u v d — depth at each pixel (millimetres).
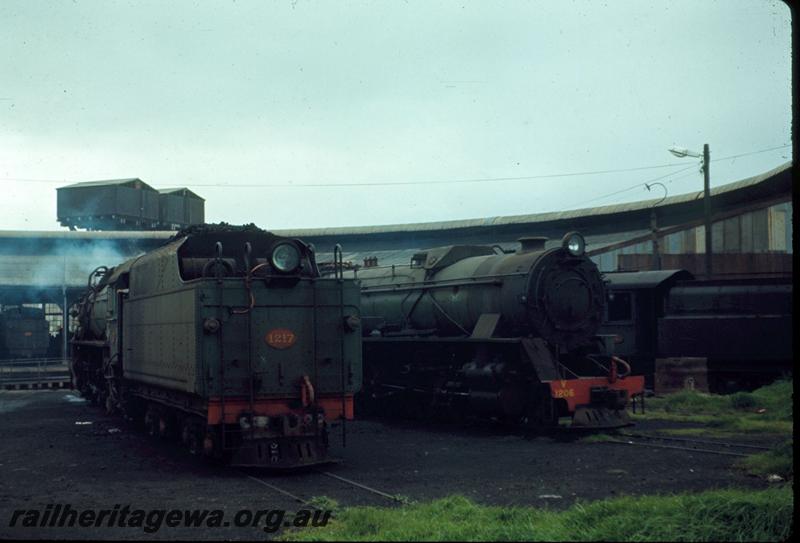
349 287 12797
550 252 16391
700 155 30625
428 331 18750
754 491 9398
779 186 33125
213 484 10922
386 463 12664
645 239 36938
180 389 12672
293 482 11070
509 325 16609
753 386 24000
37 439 16234
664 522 7152
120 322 17938
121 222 62531
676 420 17594
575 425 15328
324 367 12492
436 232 51031
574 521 7715
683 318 24422
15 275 49656
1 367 41594
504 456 13219
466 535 7285
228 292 12062
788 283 23453
